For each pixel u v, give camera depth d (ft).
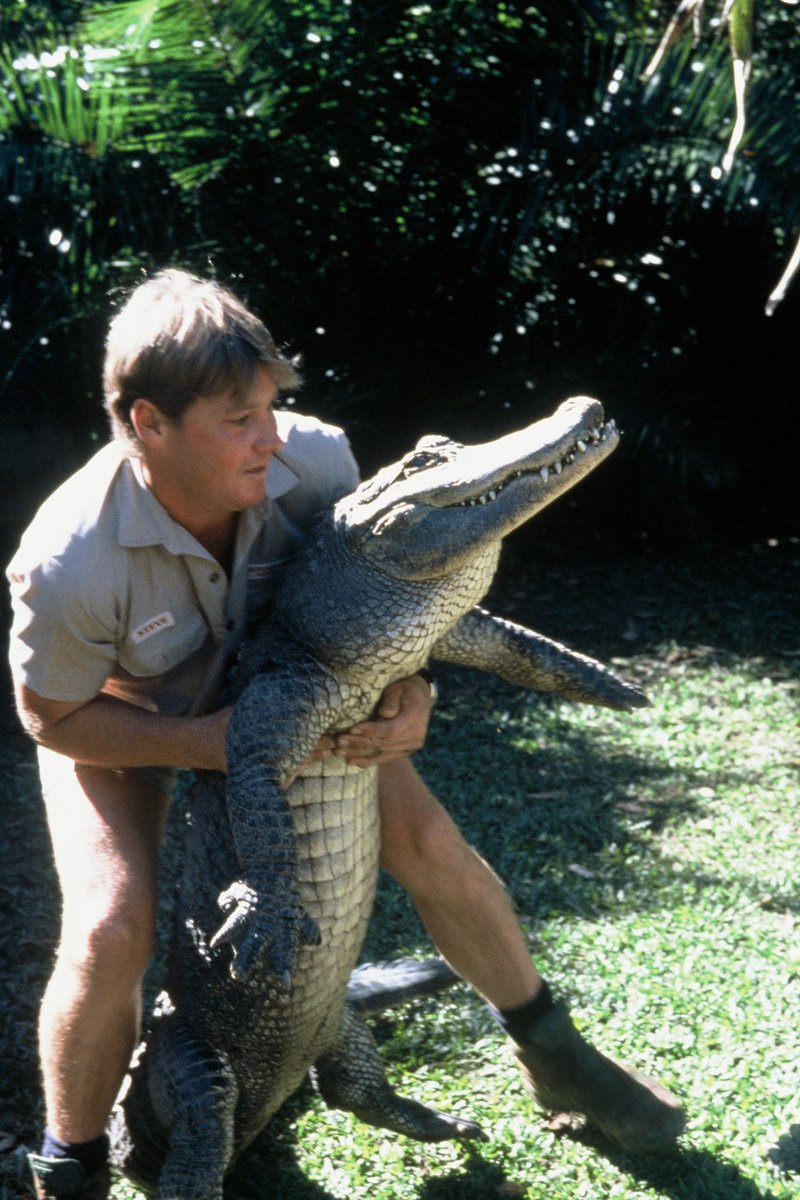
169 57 22.39
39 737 8.98
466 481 8.29
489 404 26.05
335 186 23.91
